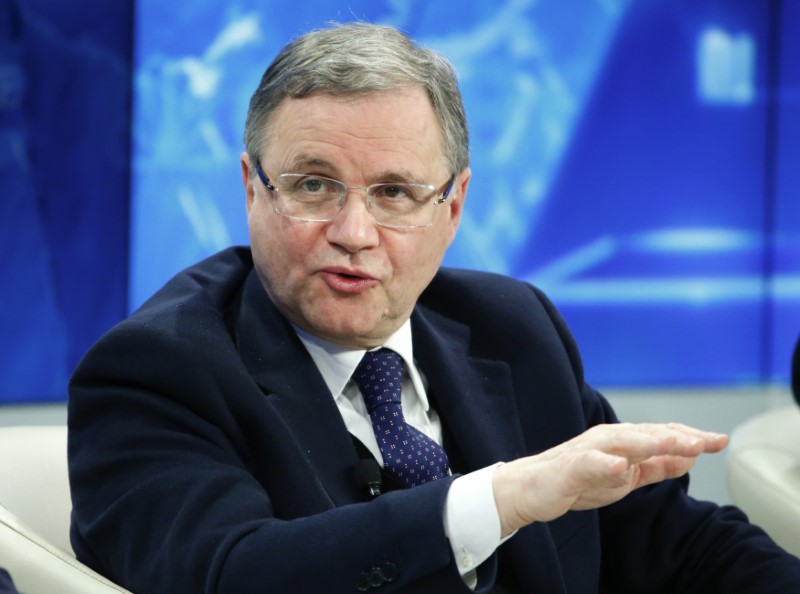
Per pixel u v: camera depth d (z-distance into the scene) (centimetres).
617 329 1741
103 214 1516
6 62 1455
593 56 1688
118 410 417
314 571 357
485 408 492
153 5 1517
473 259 1681
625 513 508
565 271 1711
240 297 475
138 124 1525
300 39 437
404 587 358
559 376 505
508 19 1656
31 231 1488
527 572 459
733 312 1775
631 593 511
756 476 580
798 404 618
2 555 405
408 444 452
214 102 1553
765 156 1755
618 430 349
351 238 421
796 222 1770
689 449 337
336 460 439
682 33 1708
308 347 465
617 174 1711
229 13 1548
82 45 1486
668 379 1764
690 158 1733
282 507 420
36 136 1477
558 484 344
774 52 1734
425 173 435
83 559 425
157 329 421
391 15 1616
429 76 437
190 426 413
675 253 1745
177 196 1548
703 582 490
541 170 1689
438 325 510
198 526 381
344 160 422
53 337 1505
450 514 358
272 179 434
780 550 481
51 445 498
